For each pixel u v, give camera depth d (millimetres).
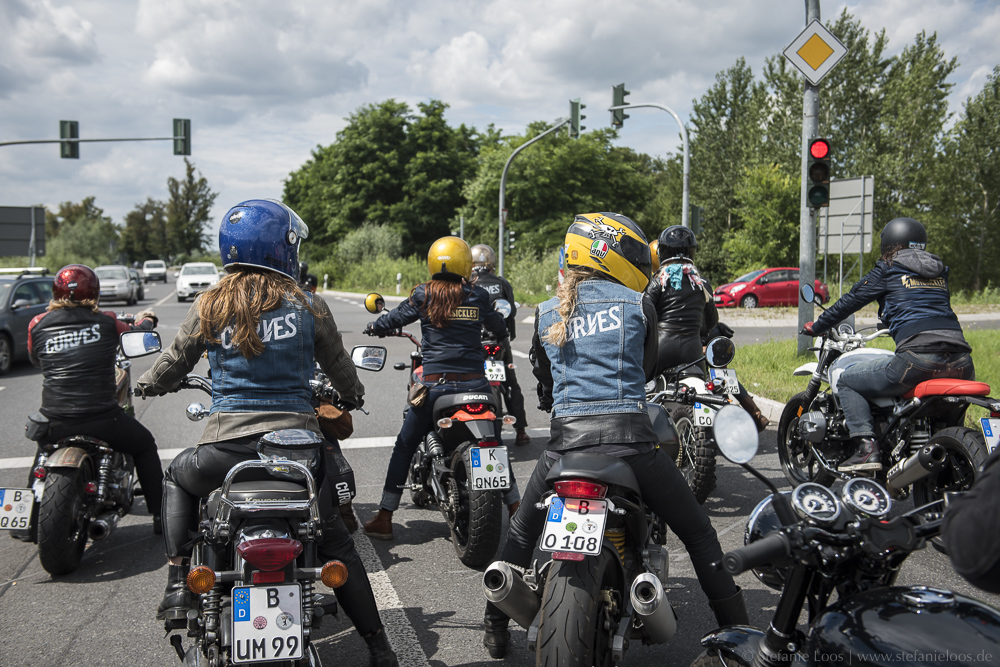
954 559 1464
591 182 53031
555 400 2832
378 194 58594
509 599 2705
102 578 4285
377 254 48781
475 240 51344
